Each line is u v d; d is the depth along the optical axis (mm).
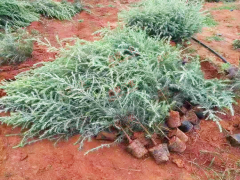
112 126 2711
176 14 4500
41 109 2543
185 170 2348
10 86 2879
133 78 2725
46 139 2605
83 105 2627
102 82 2725
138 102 2643
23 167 2301
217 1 7730
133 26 4551
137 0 7590
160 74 2945
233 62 4105
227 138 2668
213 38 5059
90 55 2893
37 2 6113
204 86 3096
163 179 2248
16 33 4859
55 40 4926
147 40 3504
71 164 2338
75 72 2967
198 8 4652
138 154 2400
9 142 2555
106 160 2385
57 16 5938
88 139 2521
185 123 2709
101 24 5766
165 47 3408
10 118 2564
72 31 5449
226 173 2332
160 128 2602
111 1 7480
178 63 3359
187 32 4559
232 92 3193
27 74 3252
